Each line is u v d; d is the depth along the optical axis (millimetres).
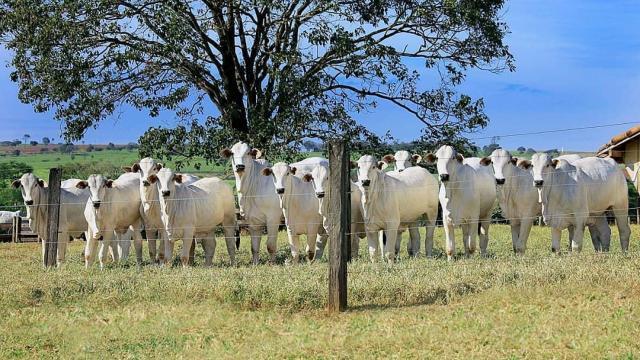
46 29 25359
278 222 18172
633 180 21312
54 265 16828
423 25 27391
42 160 75500
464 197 16984
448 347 9820
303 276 13586
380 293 12578
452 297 12312
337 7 27125
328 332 10789
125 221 18438
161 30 26562
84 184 17906
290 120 26906
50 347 10617
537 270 13195
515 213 17656
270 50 28984
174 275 14266
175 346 10438
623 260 14086
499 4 27484
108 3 25938
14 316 12188
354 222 17875
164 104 29500
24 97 27281
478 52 27875
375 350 9875
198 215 17750
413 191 17812
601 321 10523
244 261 19234
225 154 18312
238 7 27344
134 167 18328
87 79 27250
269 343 10383
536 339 9930
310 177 17219
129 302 12906
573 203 16875
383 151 28172
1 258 20266
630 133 26656
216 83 28812
